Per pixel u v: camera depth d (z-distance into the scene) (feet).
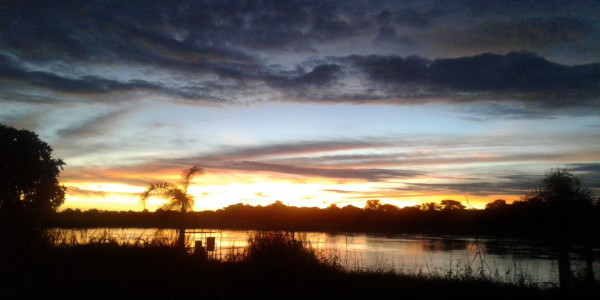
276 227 51.93
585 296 35.42
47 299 30.83
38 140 77.36
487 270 50.01
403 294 34.50
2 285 34.22
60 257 43.45
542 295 35.68
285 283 36.11
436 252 82.38
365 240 121.29
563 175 47.70
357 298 33.30
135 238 49.73
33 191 73.67
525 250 81.46
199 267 41.86
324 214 169.58
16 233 46.19
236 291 33.73
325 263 43.55
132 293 32.50
